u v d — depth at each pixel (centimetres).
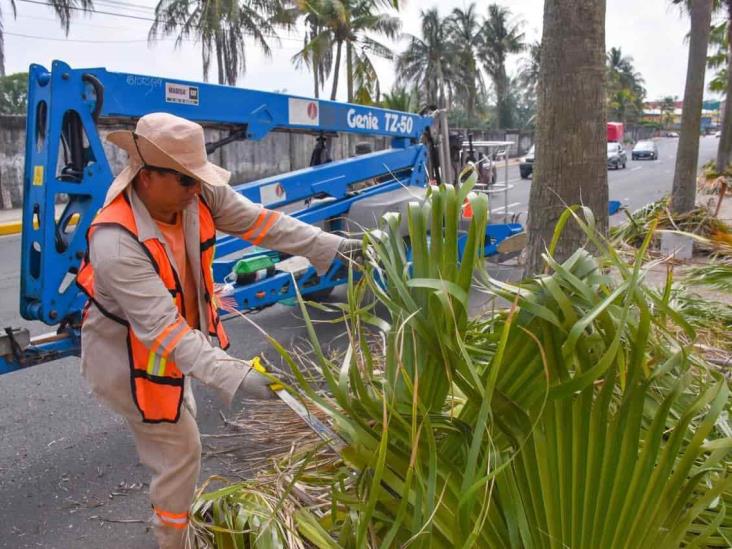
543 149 563
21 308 430
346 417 208
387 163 713
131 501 361
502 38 5756
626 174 3022
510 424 187
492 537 190
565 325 181
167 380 237
